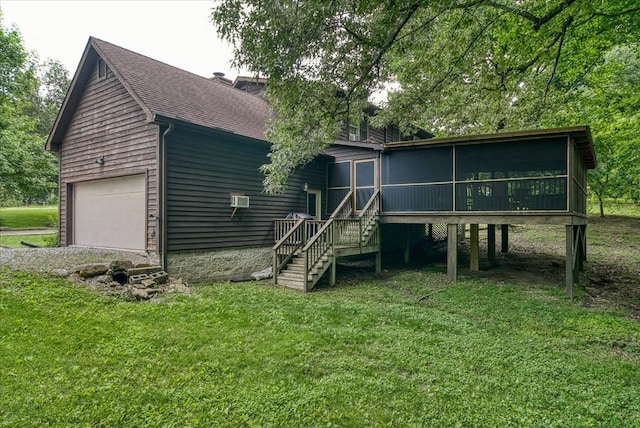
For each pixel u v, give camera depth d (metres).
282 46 5.64
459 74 9.83
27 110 32.84
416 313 6.26
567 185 7.73
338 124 8.11
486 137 8.47
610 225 18.53
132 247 8.93
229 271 9.58
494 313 6.34
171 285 7.48
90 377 3.52
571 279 7.46
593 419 3.04
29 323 4.66
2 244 14.05
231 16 5.37
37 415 2.89
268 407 3.09
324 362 4.07
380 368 3.97
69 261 7.59
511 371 3.95
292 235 9.91
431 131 19.19
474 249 10.19
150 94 8.70
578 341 5.02
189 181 8.68
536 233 17.34
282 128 7.82
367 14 5.50
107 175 9.59
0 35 16.41
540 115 12.23
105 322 4.95
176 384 3.46
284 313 6.02
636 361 4.36
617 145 12.59
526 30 8.86
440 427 2.90
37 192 18.75
